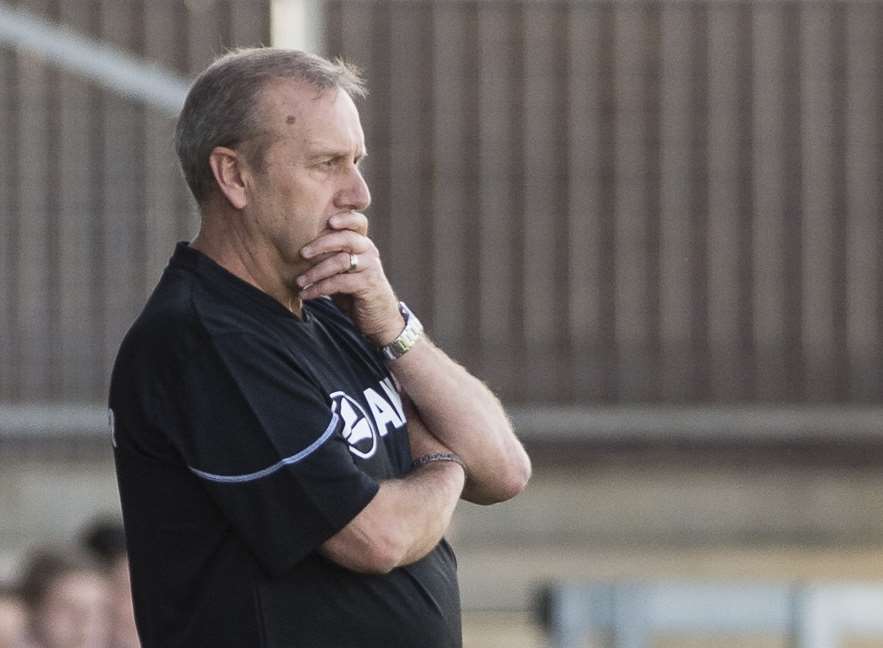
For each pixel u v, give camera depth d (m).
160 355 10.41
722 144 32.56
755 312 32.62
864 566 32.16
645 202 32.50
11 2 30.45
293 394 10.39
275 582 10.30
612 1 32.38
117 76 25.14
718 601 27.23
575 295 32.38
